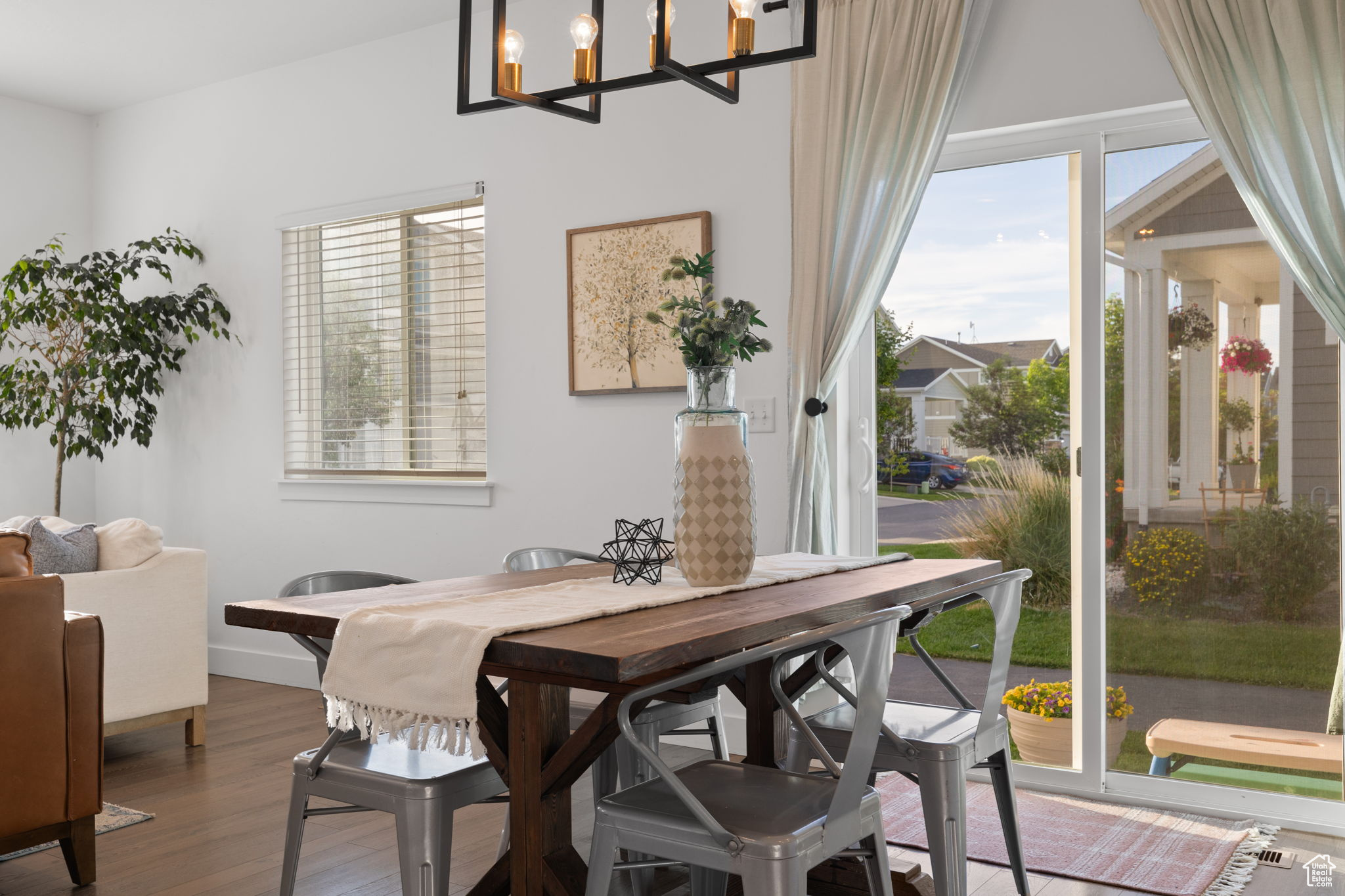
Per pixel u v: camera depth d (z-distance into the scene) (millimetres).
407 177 4637
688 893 2543
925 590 2381
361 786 1950
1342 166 2758
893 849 2883
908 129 3334
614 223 4043
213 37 4672
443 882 1900
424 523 4590
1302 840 2881
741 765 1971
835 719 2332
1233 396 3109
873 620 1733
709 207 3818
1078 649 3316
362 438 4895
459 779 1932
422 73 4586
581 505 4141
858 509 3676
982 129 3324
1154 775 3207
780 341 3670
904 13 3334
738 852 1570
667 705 2531
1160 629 3201
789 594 2191
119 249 5707
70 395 5152
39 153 5590
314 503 4957
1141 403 3230
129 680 3744
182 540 5449
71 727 2627
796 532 3467
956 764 2105
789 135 3643
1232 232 3104
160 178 5508
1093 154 3268
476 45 4375
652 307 3916
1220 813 3070
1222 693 3121
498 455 4363
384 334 4820
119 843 2936
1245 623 3092
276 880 2666
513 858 1821
